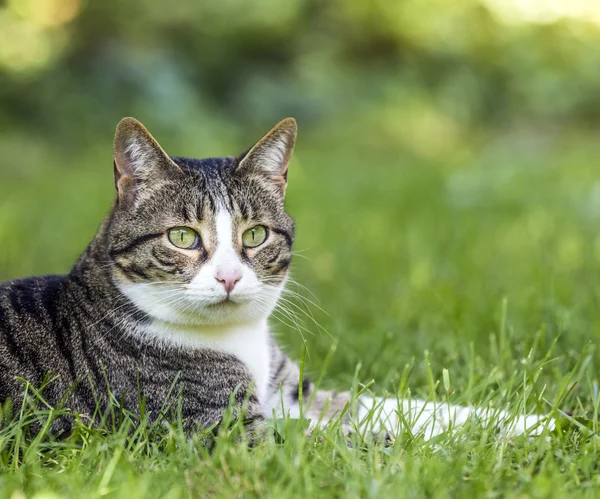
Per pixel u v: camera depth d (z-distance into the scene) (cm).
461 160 1705
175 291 455
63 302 469
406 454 403
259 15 1973
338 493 367
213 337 468
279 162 504
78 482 367
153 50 1844
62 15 1859
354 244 981
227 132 1789
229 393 460
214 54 1931
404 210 1177
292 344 638
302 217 1118
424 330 641
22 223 1009
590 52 2203
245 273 463
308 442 413
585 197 1195
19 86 1644
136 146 465
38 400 448
